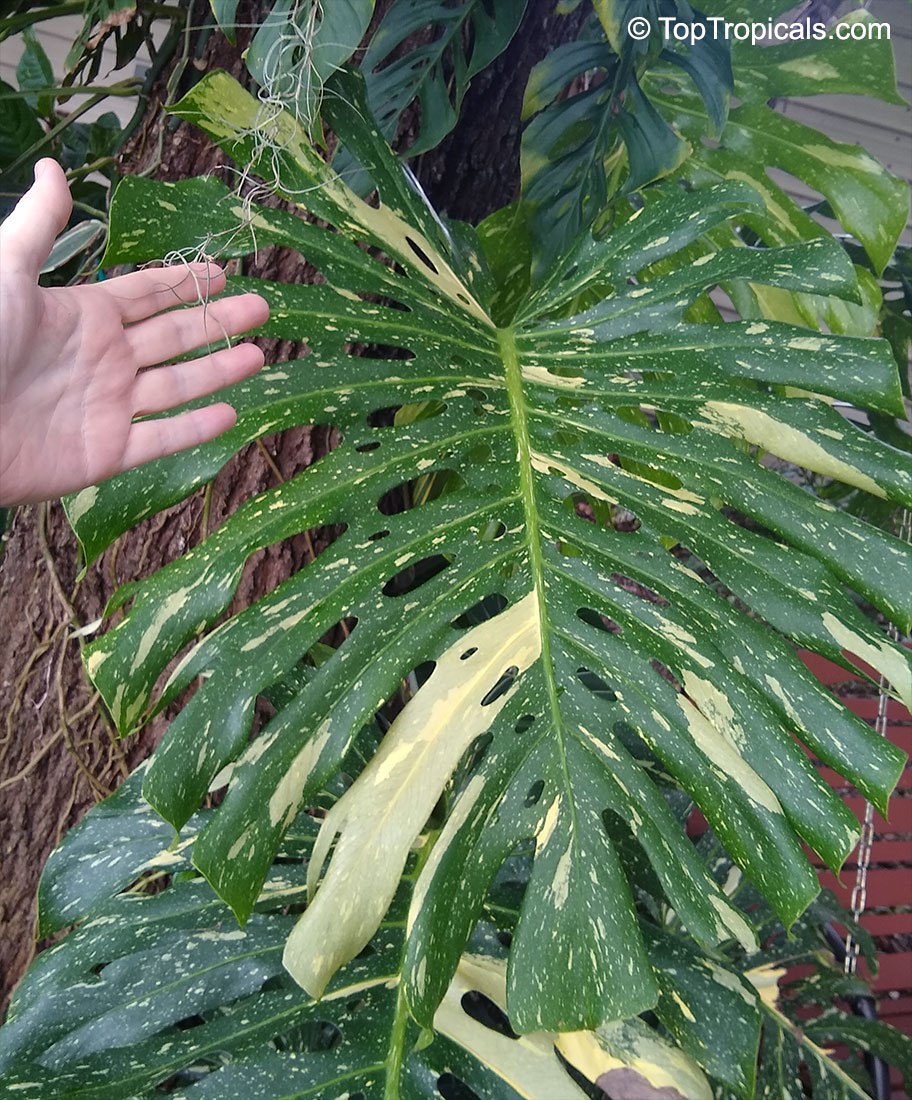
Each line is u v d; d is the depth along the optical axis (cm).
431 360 54
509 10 61
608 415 53
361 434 50
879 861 146
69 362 43
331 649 69
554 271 62
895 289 102
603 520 71
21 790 72
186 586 44
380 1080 49
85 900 55
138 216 47
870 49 69
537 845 41
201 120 49
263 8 70
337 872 40
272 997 52
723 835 42
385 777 42
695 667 45
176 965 52
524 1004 38
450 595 46
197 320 47
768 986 87
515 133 86
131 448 45
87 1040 50
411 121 78
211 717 42
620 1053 51
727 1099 72
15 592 73
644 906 77
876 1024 91
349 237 55
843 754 44
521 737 44
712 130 71
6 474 42
